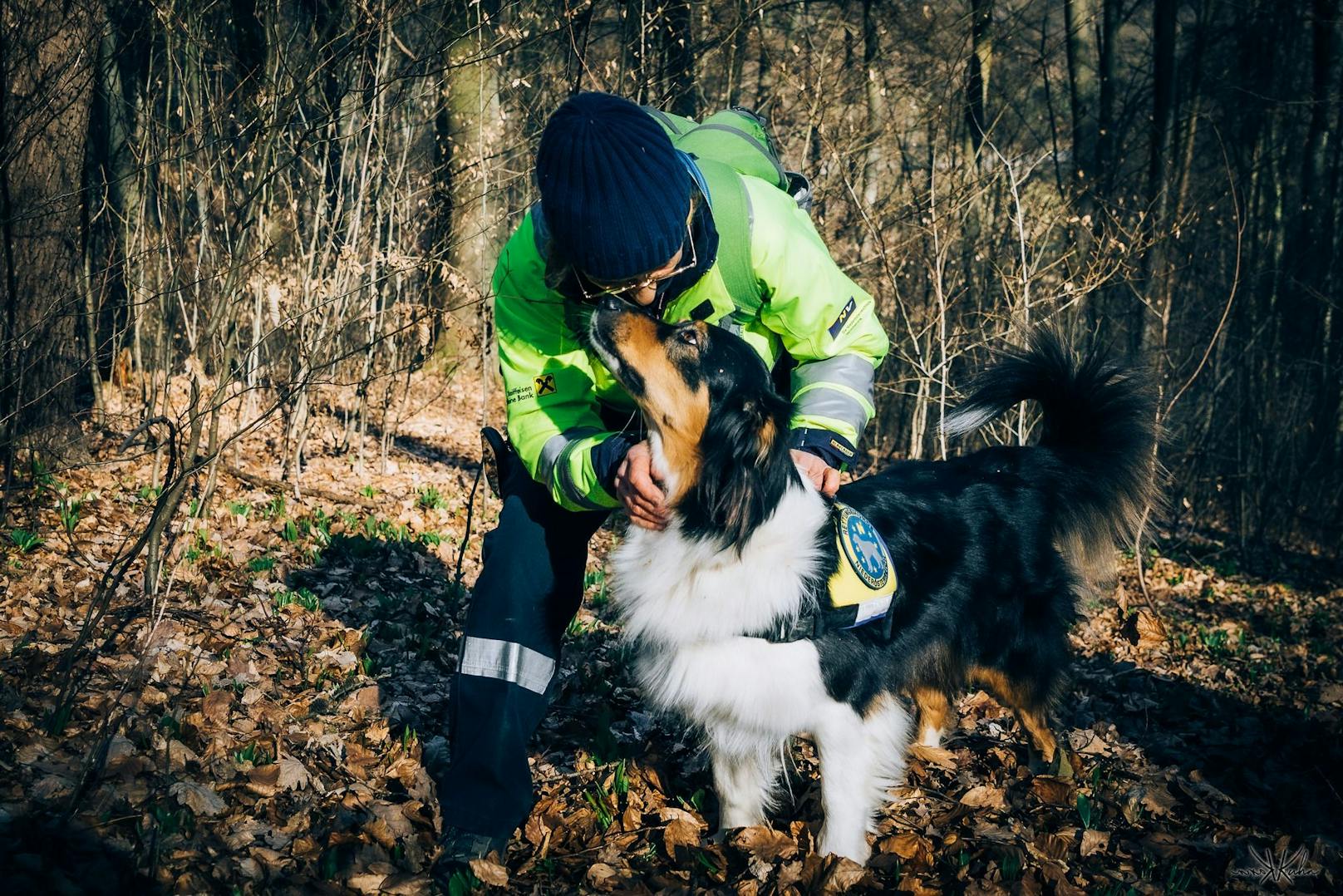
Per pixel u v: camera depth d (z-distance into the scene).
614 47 8.79
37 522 5.28
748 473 2.75
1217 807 3.94
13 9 5.30
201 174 5.93
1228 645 6.90
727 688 2.92
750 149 3.05
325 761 3.41
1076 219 8.40
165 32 5.97
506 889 2.86
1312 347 12.36
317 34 5.31
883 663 3.17
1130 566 9.07
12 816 2.69
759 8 8.01
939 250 8.08
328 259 7.49
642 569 2.95
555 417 3.00
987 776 3.99
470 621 3.00
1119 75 15.07
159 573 3.99
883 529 3.43
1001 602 3.77
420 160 8.55
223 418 8.40
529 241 2.89
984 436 9.34
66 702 3.23
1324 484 11.95
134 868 2.62
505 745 2.93
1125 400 4.26
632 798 3.47
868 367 3.09
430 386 11.45
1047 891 3.12
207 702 3.56
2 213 4.79
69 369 6.14
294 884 2.72
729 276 2.84
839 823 3.08
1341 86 13.36
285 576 5.28
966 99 10.26
